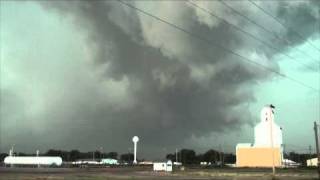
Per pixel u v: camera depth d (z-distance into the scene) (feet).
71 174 354.54
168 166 524.52
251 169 574.97
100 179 271.90
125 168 639.35
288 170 516.73
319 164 315.37
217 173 424.87
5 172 391.04
